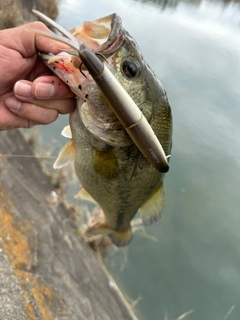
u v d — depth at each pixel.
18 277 0.37
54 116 0.21
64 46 0.20
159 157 0.19
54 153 0.71
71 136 0.25
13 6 0.98
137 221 0.62
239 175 0.90
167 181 0.82
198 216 0.75
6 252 0.39
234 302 0.60
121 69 0.20
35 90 0.19
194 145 0.97
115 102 0.17
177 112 1.08
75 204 0.63
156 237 0.68
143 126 0.18
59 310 0.39
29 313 0.34
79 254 0.54
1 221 0.42
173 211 0.75
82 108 0.21
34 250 0.43
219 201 0.80
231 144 1.01
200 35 2.01
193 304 0.58
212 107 1.17
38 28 0.20
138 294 0.58
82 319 0.41
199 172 0.87
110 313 0.48
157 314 0.56
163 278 0.61
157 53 1.45
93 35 0.21
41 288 0.39
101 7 1.66
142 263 0.62
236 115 1.16
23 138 0.67
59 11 1.29
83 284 0.48
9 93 0.21
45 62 0.20
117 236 0.34
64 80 0.19
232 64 1.65
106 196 0.27
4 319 0.31
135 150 0.23
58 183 0.63
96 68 0.16
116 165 0.23
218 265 0.66
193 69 1.43
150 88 0.22
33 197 0.53
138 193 0.26
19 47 0.20
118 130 0.21
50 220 0.53
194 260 0.66
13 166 0.55
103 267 0.59
